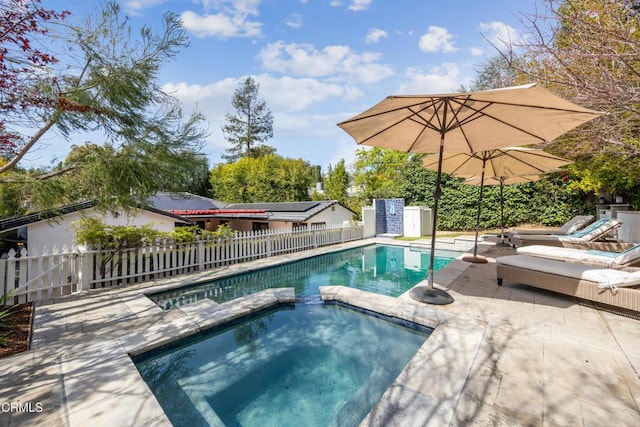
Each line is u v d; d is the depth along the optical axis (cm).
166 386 325
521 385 254
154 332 388
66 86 391
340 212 1573
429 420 216
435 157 746
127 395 256
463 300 476
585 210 1215
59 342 362
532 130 404
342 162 2497
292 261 930
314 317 495
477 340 337
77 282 587
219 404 294
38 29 346
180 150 456
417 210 1488
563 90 539
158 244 703
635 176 762
